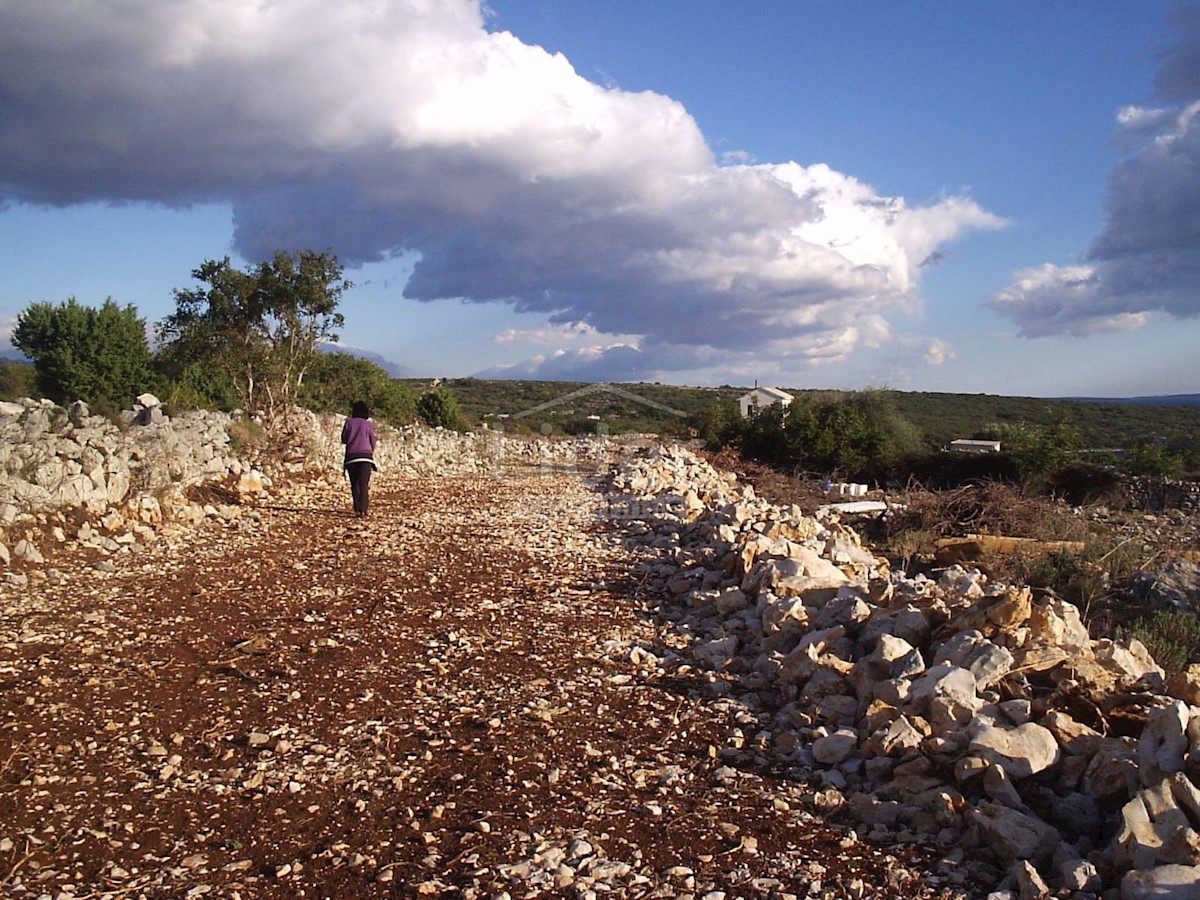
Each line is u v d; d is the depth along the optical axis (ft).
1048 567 41.27
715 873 11.59
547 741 16.16
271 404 54.54
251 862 11.73
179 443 40.73
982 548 45.11
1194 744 12.05
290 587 27.68
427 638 22.70
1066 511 60.90
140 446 37.55
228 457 46.70
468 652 21.56
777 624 21.68
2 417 32.32
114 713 16.67
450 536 38.40
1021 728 13.71
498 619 24.84
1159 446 83.71
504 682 19.40
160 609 24.27
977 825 12.13
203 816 12.96
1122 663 17.20
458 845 12.25
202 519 37.83
